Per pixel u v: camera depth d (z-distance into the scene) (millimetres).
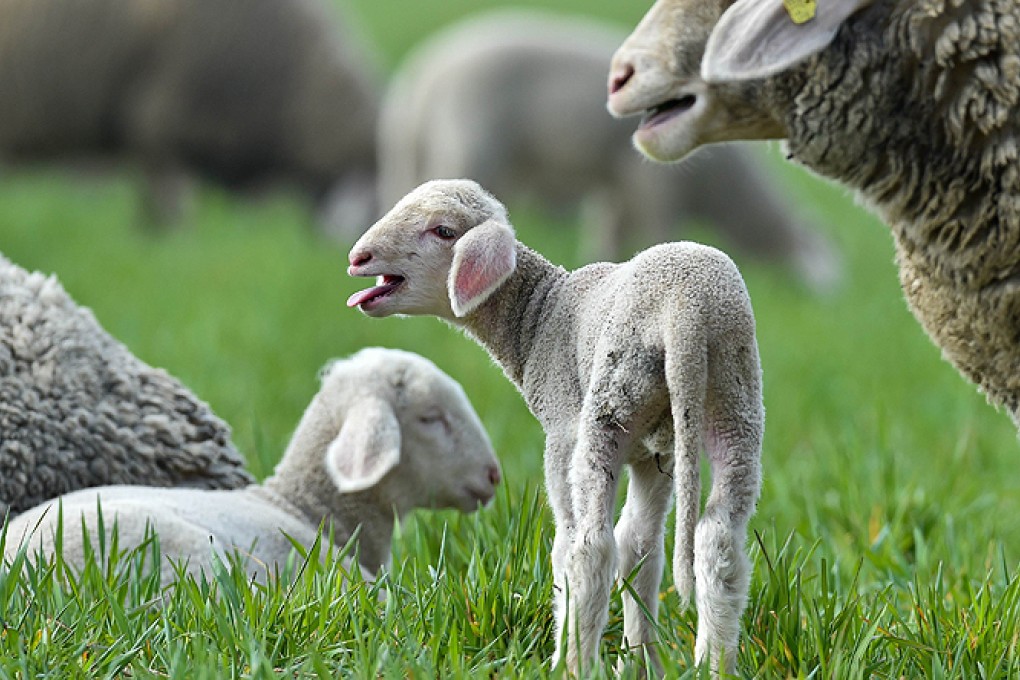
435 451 11305
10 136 37000
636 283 8234
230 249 36469
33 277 11578
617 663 8633
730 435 8102
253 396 18672
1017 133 9672
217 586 9289
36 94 36594
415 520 11570
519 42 32781
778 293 33281
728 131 10688
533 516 10312
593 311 8516
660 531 8727
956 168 9914
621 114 10969
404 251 8781
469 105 32312
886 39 9914
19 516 10336
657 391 8133
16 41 36344
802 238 35219
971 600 9727
